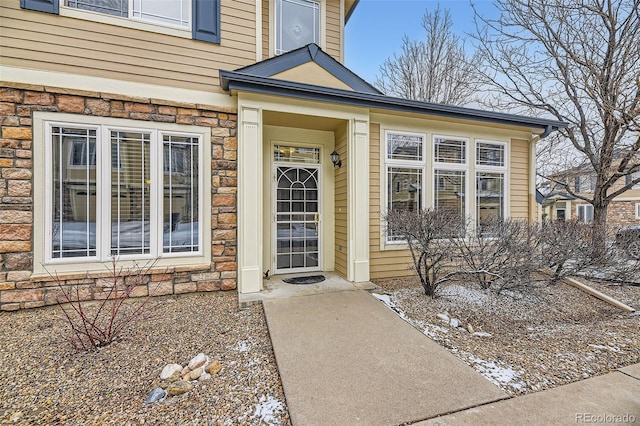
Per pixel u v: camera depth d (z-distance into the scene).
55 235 3.70
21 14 3.59
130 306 3.78
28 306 3.58
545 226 4.31
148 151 4.08
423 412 1.87
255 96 4.25
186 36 4.27
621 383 2.22
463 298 4.25
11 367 2.36
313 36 5.71
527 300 4.30
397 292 4.46
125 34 3.99
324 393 2.05
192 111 4.26
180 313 3.56
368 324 3.23
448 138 5.64
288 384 2.15
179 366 2.33
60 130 3.72
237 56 4.53
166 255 4.13
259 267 4.27
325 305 3.77
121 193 3.96
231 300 4.04
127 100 3.97
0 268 3.49
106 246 3.87
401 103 4.85
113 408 1.91
